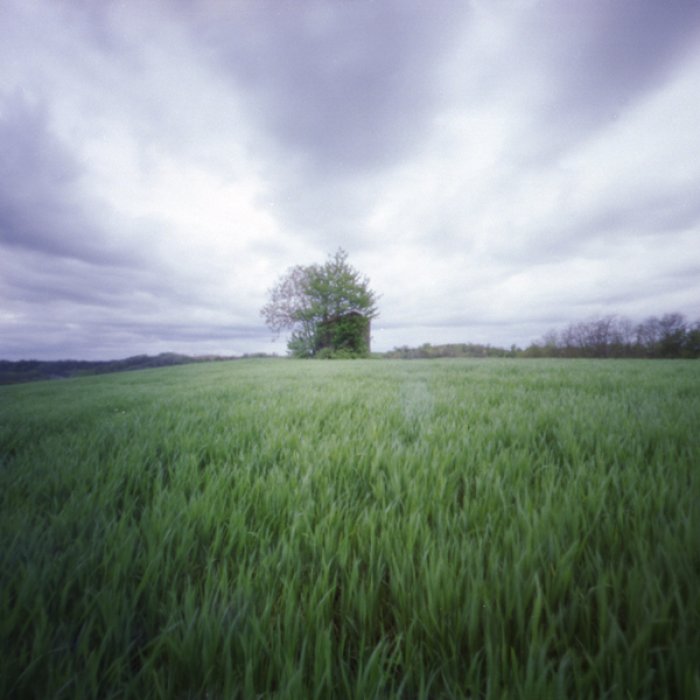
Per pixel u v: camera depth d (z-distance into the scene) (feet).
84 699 2.09
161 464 6.25
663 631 2.32
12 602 2.87
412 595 2.77
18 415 12.94
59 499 5.05
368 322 106.83
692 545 2.94
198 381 28.99
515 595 2.65
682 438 6.40
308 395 15.15
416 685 2.30
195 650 2.36
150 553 3.32
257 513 4.36
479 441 6.68
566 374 22.06
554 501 4.18
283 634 2.61
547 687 2.04
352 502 4.62
